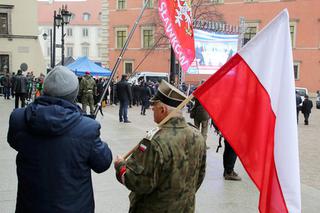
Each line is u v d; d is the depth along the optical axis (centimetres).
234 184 669
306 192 672
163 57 4600
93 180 653
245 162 299
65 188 237
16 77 1772
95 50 8644
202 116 878
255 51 305
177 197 259
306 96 2066
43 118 232
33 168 239
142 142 257
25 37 4012
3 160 760
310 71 4081
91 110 1614
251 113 302
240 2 4328
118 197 573
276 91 303
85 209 247
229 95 303
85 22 8631
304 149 1204
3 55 3981
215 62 1648
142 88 2059
